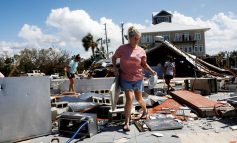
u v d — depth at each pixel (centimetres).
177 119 639
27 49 3456
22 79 523
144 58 582
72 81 1293
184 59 3159
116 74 579
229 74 1844
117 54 573
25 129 529
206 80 1177
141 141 488
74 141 510
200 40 5919
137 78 571
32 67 3416
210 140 475
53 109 681
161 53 3338
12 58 3250
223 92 1223
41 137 548
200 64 1973
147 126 573
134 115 682
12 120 511
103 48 5388
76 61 1291
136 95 610
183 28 5934
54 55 3672
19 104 520
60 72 3625
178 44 5947
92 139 516
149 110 754
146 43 5828
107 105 712
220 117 649
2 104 498
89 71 2670
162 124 575
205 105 709
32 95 538
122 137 519
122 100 728
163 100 868
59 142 509
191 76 3161
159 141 481
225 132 521
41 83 552
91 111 722
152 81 604
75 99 923
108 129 584
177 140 483
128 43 573
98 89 1320
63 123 574
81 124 550
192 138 491
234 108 649
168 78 1332
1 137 496
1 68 2909
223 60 2377
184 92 986
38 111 547
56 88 1409
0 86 496
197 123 603
